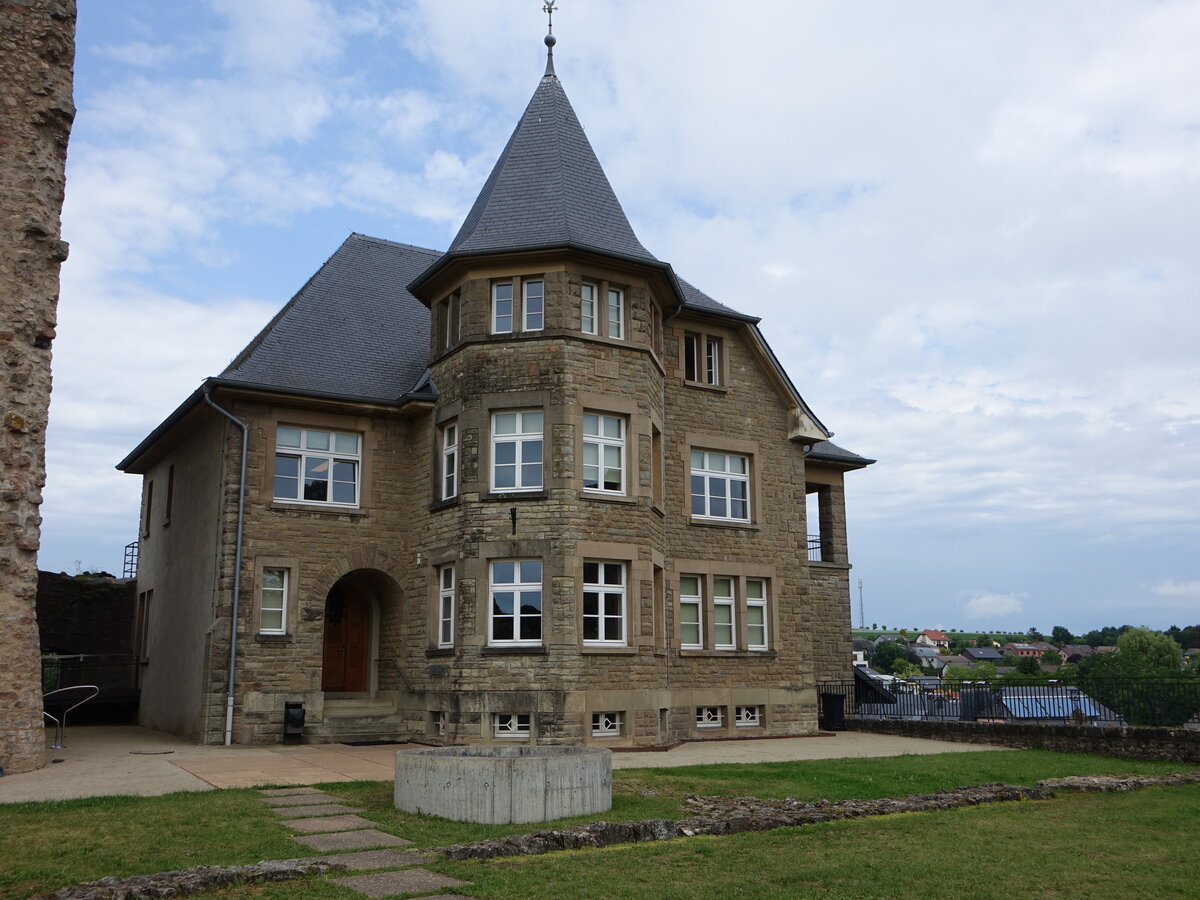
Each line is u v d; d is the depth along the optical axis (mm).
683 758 18531
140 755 18062
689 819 11148
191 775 14820
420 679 21766
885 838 10609
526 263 21297
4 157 16703
